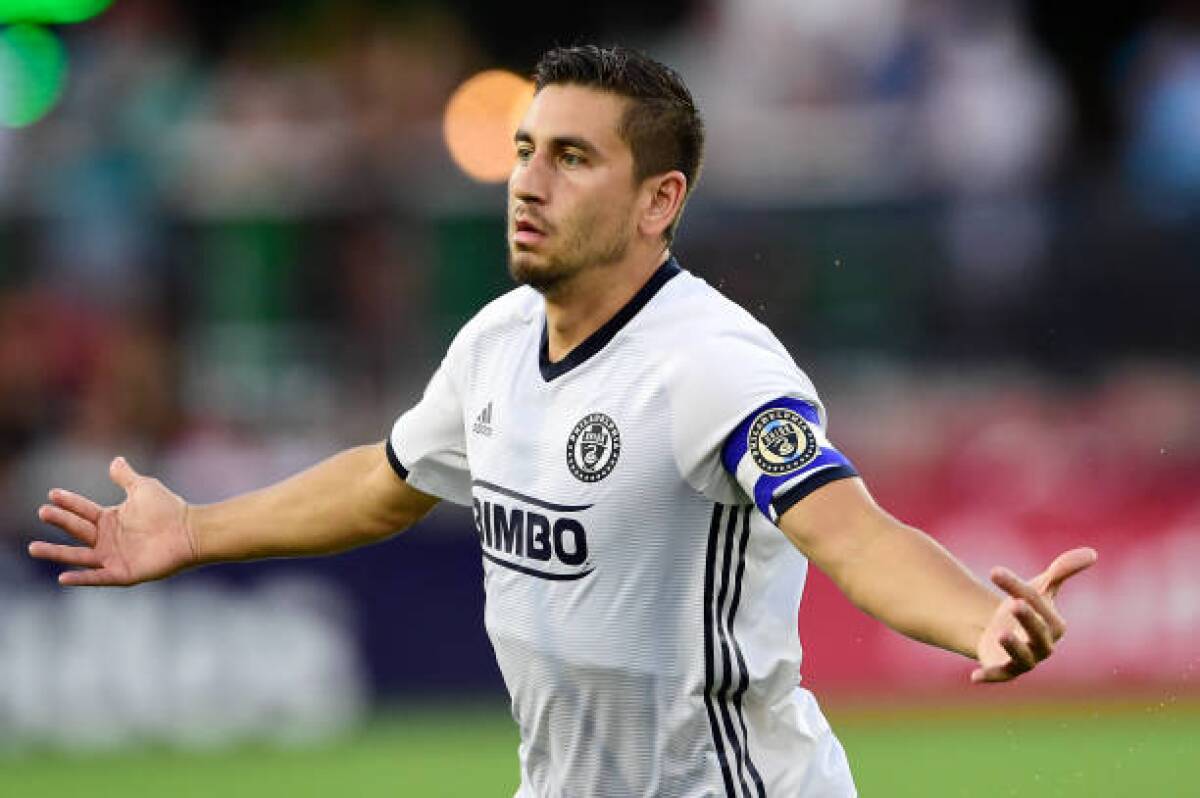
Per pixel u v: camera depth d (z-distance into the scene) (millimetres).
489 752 35031
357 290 42031
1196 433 39906
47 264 43469
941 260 40531
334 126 44906
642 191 14844
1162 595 39750
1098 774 32812
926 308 40500
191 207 43281
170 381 41844
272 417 41219
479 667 39125
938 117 44219
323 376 41469
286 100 45750
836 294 40594
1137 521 39750
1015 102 44844
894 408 40125
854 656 39750
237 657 37562
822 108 44625
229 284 42531
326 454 40719
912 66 45000
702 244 40750
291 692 37906
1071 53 48250
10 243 43594
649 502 14422
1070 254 40406
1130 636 39781
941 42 45219
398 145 43656
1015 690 39625
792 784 14906
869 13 45094
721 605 14555
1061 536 39781
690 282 15008
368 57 46500
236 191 43219
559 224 14641
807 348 40562
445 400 16109
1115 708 39250
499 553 15086
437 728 37656
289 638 38000
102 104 45875
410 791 31750
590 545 14539
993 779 32375
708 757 14820
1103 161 46750
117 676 36969
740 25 45719
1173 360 40219
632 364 14547
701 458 14211
